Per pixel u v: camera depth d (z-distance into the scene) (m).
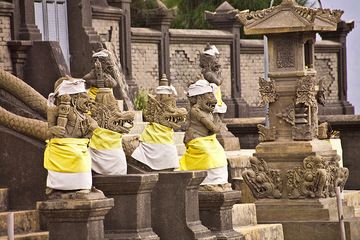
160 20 30.70
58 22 26.38
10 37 24.17
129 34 28.89
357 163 28.47
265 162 21.97
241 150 26.66
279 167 21.91
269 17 21.88
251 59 34.16
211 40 32.47
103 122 17.41
